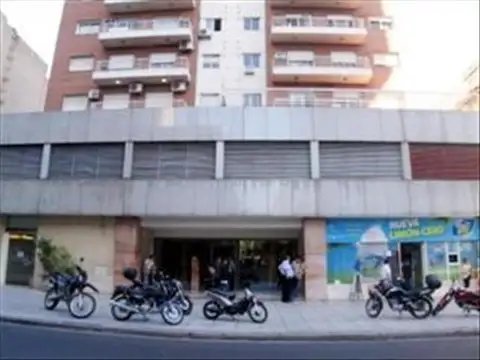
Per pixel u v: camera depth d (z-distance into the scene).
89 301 12.23
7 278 19.39
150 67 26.52
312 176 18.25
